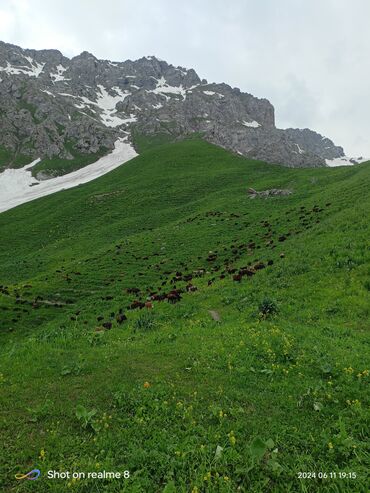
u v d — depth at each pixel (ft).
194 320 63.82
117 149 652.89
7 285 149.69
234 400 32.37
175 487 22.15
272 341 44.93
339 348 42.45
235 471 23.39
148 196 281.74
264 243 126.52
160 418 29.81
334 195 154.51
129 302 103.55
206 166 369.30
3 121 650.43
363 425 27.43
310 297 62.80
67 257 182.80
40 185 475.31
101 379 36.68
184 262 134.21
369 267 65.36
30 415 30.22
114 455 25.86
